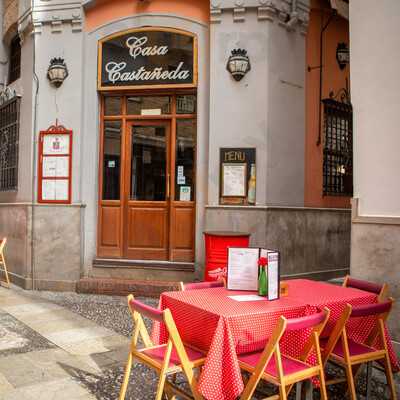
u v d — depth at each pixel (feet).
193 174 25.12
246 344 10.16
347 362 11.09
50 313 20.29
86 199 25.58
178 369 10.17
